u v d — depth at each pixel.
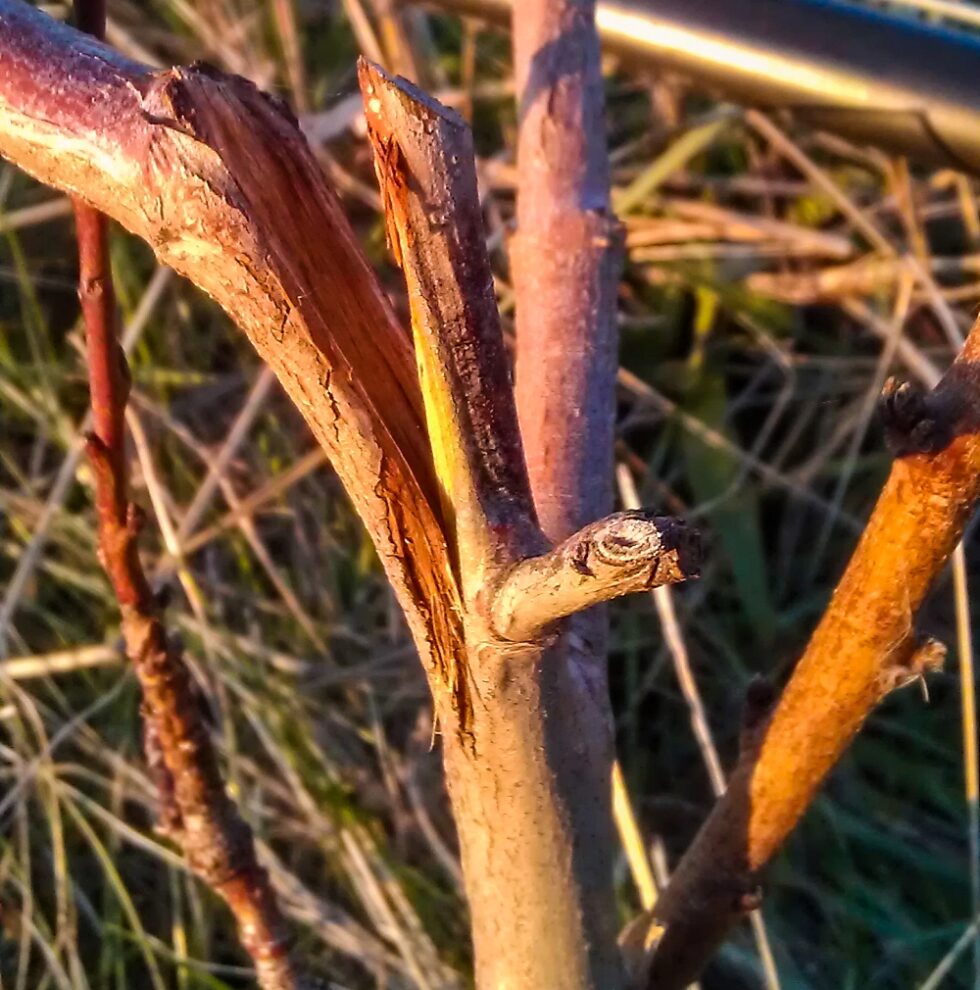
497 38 0.80
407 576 0.20
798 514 0.69
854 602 0.21
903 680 0.21
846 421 0.69
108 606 0.62
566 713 0.21
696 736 0.64
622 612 0.65
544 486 0.26
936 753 0.64
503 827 0.21
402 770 0.61
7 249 0.70
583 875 0.22
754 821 0.24
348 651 0.64
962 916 0.59
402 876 0.58
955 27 0.74
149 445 0.66
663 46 0.47
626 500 0.51
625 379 0.69
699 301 0.73
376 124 0.18
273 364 0.19
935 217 0.77
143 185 0.19
